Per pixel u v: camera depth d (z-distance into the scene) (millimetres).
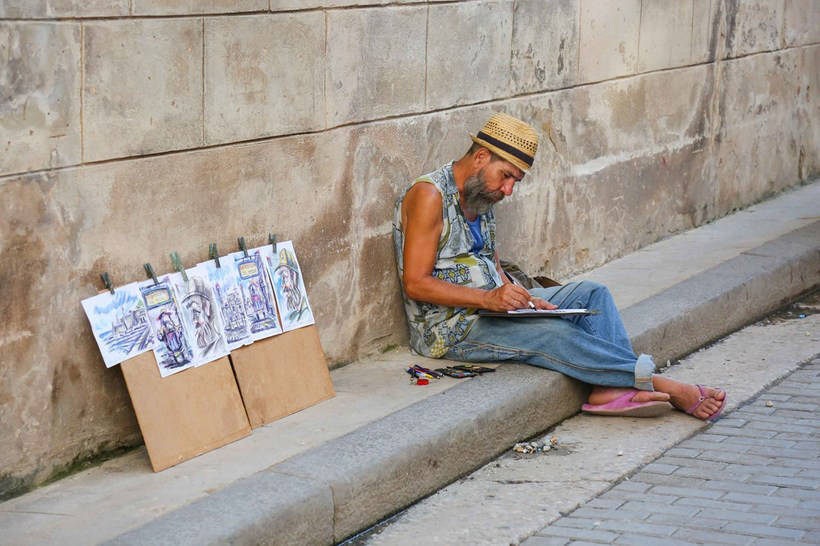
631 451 5168
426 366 5766
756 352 6703
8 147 4105
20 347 4238
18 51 4094
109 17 4398
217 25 4863
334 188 5598
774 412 5691
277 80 5199
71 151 4332
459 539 4312
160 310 4625
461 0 6242
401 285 6070
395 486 4555
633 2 7785
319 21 5371
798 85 10336
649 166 8250
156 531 3832
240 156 5066
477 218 5770
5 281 4156
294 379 5156
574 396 5645
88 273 4453
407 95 5973
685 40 8484
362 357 5895
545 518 4473
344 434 4805
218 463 4547
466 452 4945
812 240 8367
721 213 9344
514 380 5430
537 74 6961
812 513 4441
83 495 4266
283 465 4406
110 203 4508
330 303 5660
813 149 10781
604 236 7828
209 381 4742
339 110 5566
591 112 7523
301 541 4125
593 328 5605
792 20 10055
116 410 4648
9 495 4254
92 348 4504
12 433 4242
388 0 5754
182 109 4758
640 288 7141
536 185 7082
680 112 8562
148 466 4547
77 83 4312
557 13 7047
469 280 5672
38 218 4242
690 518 4434
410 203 5625
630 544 4211
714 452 5160
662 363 6406
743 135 9508
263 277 5121
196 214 4895
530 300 5516
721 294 6969
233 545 3846
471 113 6457
